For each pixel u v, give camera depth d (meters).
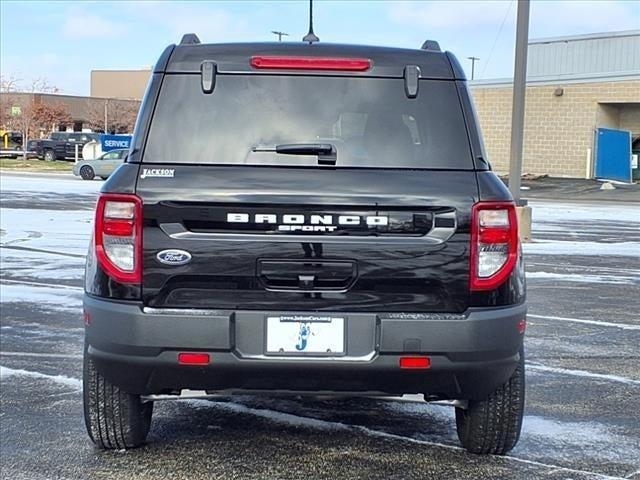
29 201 24.08
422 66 4.27
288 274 3.98
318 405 5.79
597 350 7.42
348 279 3.98
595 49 36.19
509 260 4.05
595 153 36.56
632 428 5.34
